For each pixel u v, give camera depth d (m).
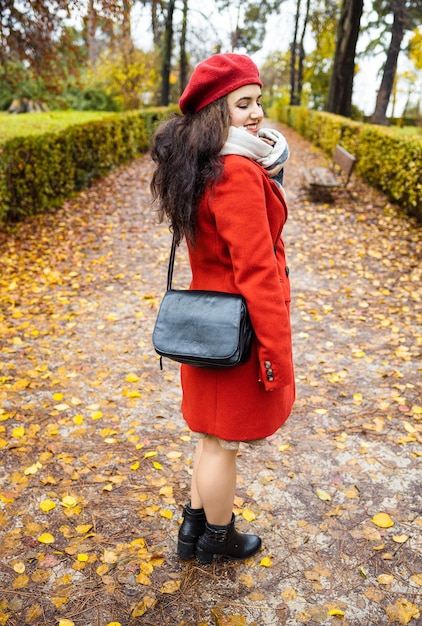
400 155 7.70
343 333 4.37
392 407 3.35
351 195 9.11
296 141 19.08
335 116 14.77
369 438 3.05
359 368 3.83
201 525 2.13
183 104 1.69
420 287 5.30
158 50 20.44
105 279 5.62
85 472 2.75
